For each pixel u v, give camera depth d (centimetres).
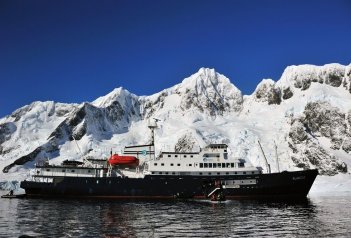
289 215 5403
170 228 4294
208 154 8406
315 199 9394
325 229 4153
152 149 9331
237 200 7850
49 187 8544
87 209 6244
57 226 4475
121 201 7725
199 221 4809
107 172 8850
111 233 4000
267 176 8044
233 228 4262
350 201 8438
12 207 6631
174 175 8275
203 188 8094
